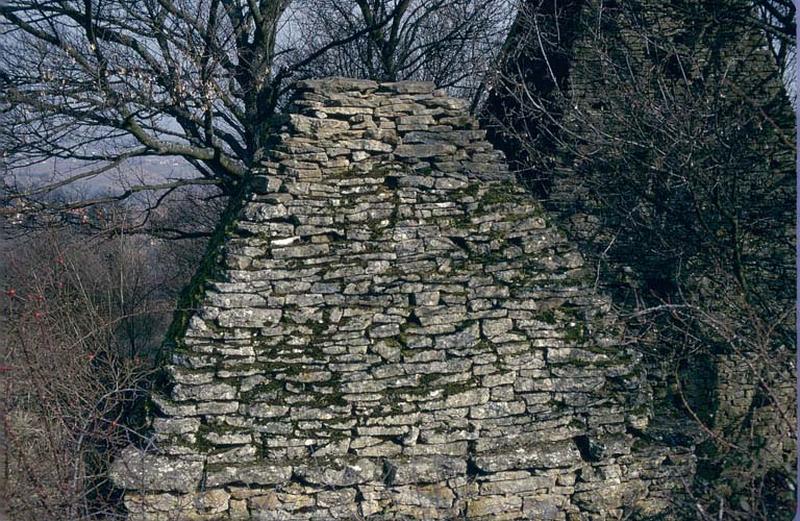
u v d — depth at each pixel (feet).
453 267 17.97
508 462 17.01
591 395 17.79
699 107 20.97
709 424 22.71
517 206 18.89
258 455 16.31
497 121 26.71
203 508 15.90
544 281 18.28
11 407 18.04
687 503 17.10
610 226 24.35
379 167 18.54
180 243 50.11
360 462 16.49
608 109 23.82
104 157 34.04
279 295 17.03
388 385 16.93
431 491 16.72
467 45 46.24
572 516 17.38
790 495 16.31
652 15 24.81
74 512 15.49
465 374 17.28
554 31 27.35
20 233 30.22
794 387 19.45
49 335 19.02
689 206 22.71
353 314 17.21
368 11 45.78
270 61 37.99
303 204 17.65
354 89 19.06
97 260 33.42
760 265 22.79
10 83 31.35
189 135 37.99
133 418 17.12
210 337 16.57
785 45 23.88
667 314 22.91
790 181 22.67
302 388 16.63
